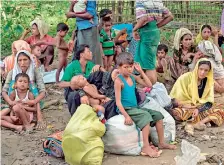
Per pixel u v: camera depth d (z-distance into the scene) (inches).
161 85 163.8
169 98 162.6
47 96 203.3
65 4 369.4
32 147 148.4
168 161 135.6
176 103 168.6
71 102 153.3
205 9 299.4
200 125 162.4
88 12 197.5
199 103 168.7
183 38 203.0
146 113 139.6
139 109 142.0
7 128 164.4
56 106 191.0
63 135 133.0
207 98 168.1
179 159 133.5
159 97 161.2
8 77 169.5
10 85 168.6
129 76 145.2
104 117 143.3
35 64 172.2
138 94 148.0
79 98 151.6
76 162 131.7
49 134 160.1
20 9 316.5
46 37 236.1
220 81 202.4
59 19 340.8
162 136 144.2
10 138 155.4
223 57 229.5
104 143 141.3
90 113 134.6
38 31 232.7
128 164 134.3
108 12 218.1
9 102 165.3
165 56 205.8
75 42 204.8
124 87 142.5
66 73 164.6
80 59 166.2
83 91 154.1
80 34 200.2
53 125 169.0
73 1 198.4
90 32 199.3
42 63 235.5
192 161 131.6
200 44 201.0
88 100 152.1
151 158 138.1
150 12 182.2
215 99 196.5
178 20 298.8
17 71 169.3
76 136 129.6
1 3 313.6
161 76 206.2
